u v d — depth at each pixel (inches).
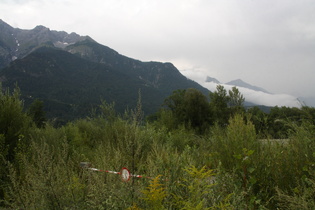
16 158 179.5
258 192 129.5
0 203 141.4
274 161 136.6
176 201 108.1
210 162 173.3
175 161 129.9
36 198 117.3
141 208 108.5
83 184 130.5
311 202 106.3
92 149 280.7
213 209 100.0
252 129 161.3
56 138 263.4
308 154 131.2
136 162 151.0
